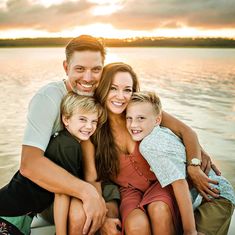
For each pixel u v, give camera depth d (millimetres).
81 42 2617
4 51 60219
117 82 2506
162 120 2775
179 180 2301
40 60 34719
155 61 32750
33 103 2480
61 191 2273
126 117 2535
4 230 2303
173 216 2283
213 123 9289
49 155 2404
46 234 2492
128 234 2230
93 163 2561
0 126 8797
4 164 6309
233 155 6902
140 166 2551
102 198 2314
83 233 2232
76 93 2578
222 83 16812
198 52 57188
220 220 2461
